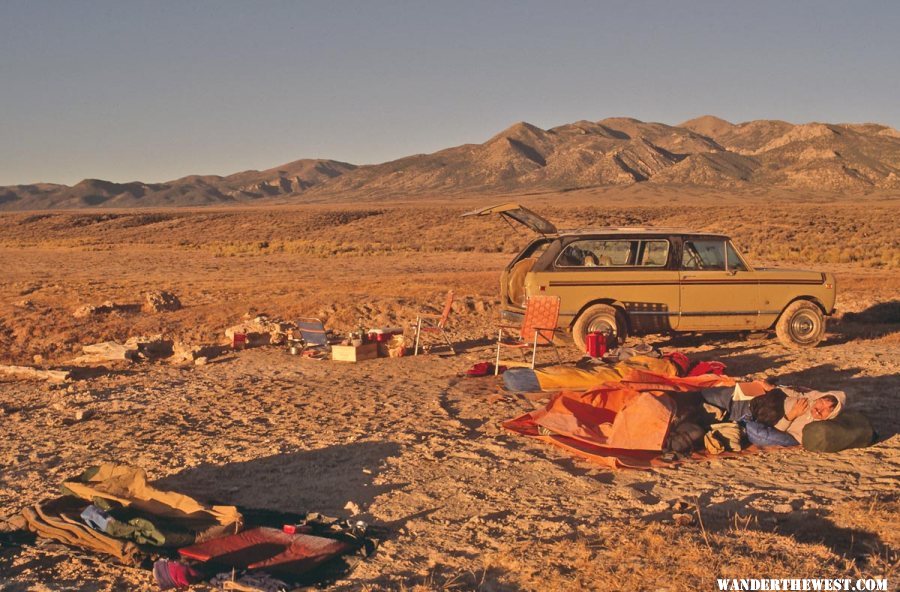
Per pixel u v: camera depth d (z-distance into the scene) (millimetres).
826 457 7621
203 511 5953
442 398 10461
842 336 15039
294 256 46875
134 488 6238
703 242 13695
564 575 4961
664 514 6129
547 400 9547
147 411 10000
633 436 7812
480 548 5555
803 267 32969
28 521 6086
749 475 7141
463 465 7508
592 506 6375
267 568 5211
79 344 15719
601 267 13297
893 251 39469
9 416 9898
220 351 14922
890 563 5000
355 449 8078
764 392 8297
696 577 4812
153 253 51875
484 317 18281
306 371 12695
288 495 6777
